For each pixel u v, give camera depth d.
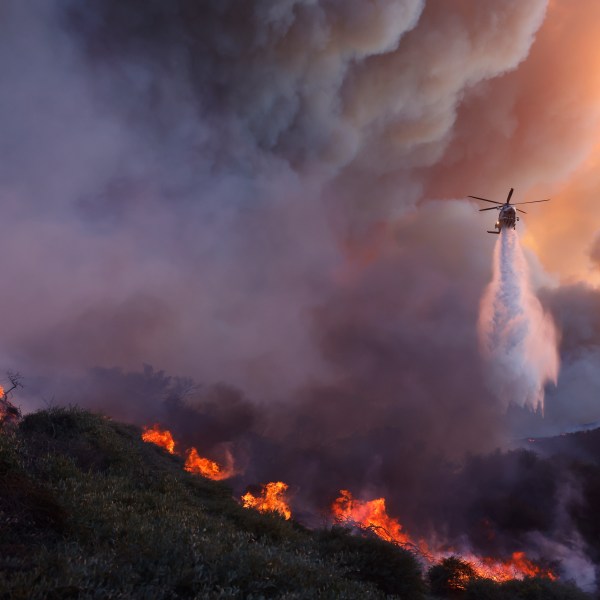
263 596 4.52
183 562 4.96
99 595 3.86
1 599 3.52
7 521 5.00
